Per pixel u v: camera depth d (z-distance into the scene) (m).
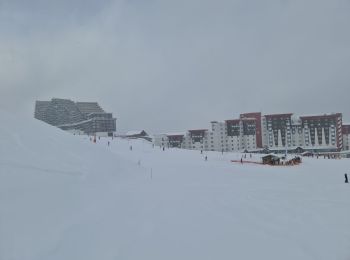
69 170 20.94
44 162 20.34
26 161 18.98
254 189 27.27
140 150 73.62
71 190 17.02
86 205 15.82
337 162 77.81
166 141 168.00
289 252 11.63
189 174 39.19
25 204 13.13
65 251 10.72
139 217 15.32
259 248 11.95
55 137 28.00
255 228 14.46
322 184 32.53
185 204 19.08
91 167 24.53
